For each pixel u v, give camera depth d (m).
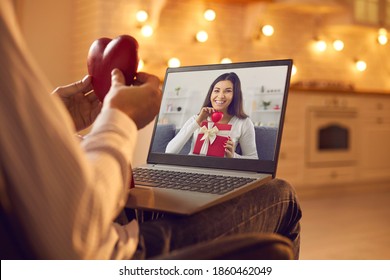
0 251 0.54
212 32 4.46
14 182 0.50
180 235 0.72
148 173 1.02
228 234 0.77
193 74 1.13
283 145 4.21
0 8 0.49
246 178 0.91
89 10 3.82
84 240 0.53
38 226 0.51
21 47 0.50
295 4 4.60
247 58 4.70
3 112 0.49
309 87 4.45
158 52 4.12
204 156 1.06
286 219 0.92
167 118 1.14
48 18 3.93
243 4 4.61
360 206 4.09
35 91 0.50
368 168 4.86
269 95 1.02
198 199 0.79
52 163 0.50
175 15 4.22
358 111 4.75
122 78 0.74
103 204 0.55
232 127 1.04
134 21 3.90
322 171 4.48
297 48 5.05
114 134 0.61
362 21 5.12
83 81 0.87
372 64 5.68
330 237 3.00
